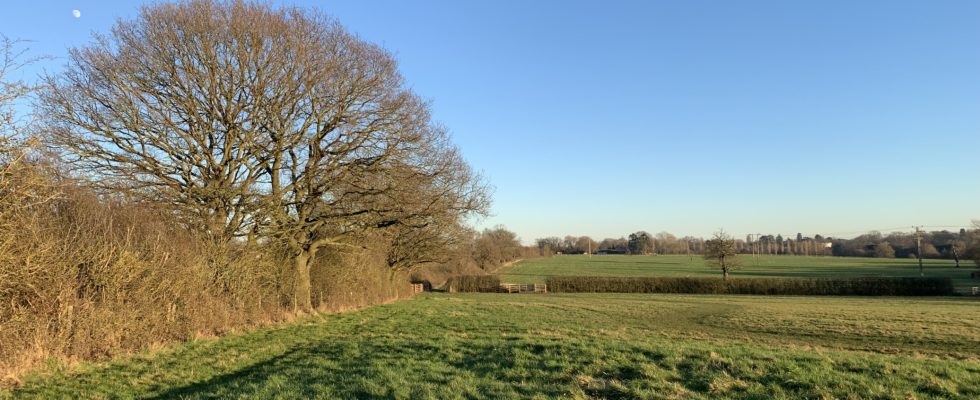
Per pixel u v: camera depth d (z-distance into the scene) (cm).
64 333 1097
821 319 2748
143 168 1803
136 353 1241
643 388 783
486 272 8525
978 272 6706
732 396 729
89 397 875
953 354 1681
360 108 2194
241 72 1891
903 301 4591
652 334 2020
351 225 2484
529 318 2658
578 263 12206
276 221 2073
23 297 1034
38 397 863
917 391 737
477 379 870
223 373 1076
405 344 1290
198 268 1566
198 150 1869
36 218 1072
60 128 1694
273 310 2081
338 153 2180
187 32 1798
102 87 1753
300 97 2017
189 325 1488
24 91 978
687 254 18200
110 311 1206
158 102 1828
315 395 786
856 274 8200
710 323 2686
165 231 1513
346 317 2408
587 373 882
